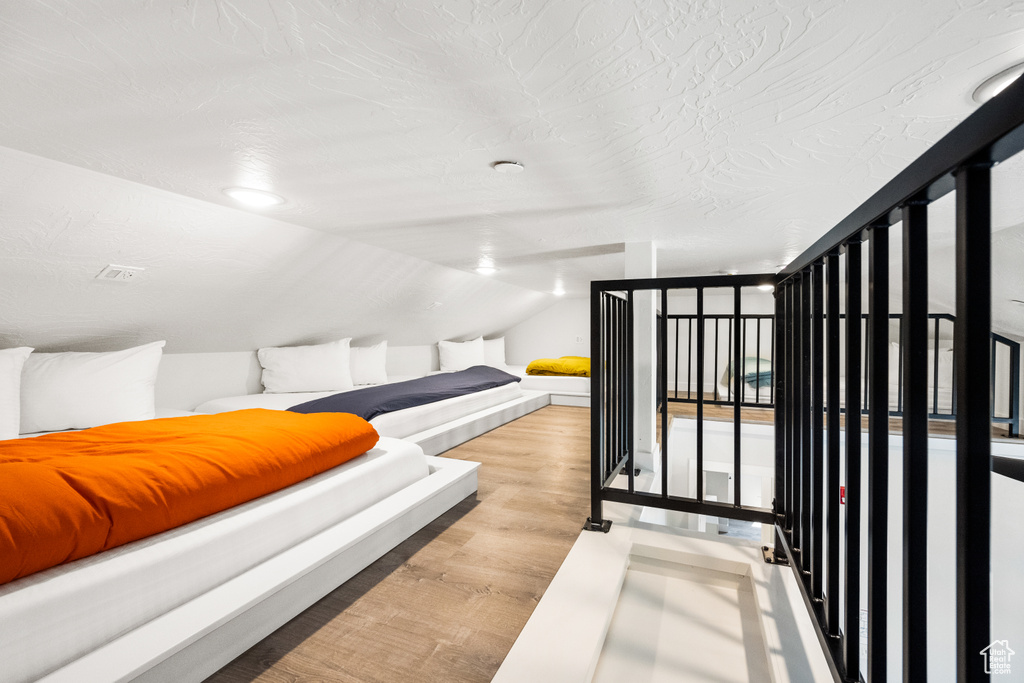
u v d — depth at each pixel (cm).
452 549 181
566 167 167
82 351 269
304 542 151
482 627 134
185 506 128
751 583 167
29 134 136
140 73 106
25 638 91
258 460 151
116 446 147
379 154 155
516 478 271
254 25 90
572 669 115
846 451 94
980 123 43
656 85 112
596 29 91
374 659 121
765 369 568
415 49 98
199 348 327
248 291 292
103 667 94
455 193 198
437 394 347
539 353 719
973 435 49
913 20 87
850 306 94
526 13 86
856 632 92
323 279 324
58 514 106
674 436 441
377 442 216
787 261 379
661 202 211
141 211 195
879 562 79
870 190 191
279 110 125
